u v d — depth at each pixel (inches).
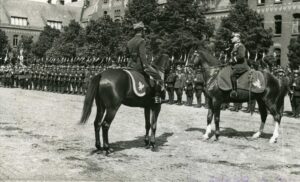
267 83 474.3
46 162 340.8
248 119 692.1
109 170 319.6
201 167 336.5
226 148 422.0
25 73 1521.9
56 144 422.3
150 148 411.2
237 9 1679.4
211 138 482.6
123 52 1873.8
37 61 1679.4
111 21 2166.6
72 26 2647.6
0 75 1721.2
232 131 546.6
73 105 876.6
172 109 844.6
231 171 325.7
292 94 769.6
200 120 657.0
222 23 1683.1
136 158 365.1
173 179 297.4
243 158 375.9
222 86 458.0
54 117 649.0
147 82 392.8
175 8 1809.8
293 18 1879.9
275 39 1945.1
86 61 1558.8
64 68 1337.4
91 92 367.2
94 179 291.7
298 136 513.3
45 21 4069.9
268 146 439.8
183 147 422.0
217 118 467.2
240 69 461.1
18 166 323.6
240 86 463.2
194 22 1785.2
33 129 518.9
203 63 486.0
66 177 295.3
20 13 3937.0
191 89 946.1
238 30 1624.0
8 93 1207.6
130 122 611.2
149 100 398.9
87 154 377.1
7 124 553.9
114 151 394.3
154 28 1822.1
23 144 415.2
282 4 1916.8
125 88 374.9
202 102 1070.4
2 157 353.1
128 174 308.2
